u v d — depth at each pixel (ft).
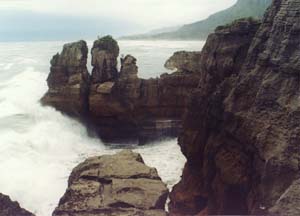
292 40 70.08
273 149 67.05
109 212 62.49
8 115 148.97
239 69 88.63
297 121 65.26
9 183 103.04
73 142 146.61
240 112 78.43
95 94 154.40
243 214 77.92
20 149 125.59
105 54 156.87
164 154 137.90
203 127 95.71
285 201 54.34
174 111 159.12
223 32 92.99
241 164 77.66
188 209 96.68
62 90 155.74
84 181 70.69
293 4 71.26
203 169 92.32
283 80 70.79
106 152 143.13
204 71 100.17
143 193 66.80
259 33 81.25
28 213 66.03
